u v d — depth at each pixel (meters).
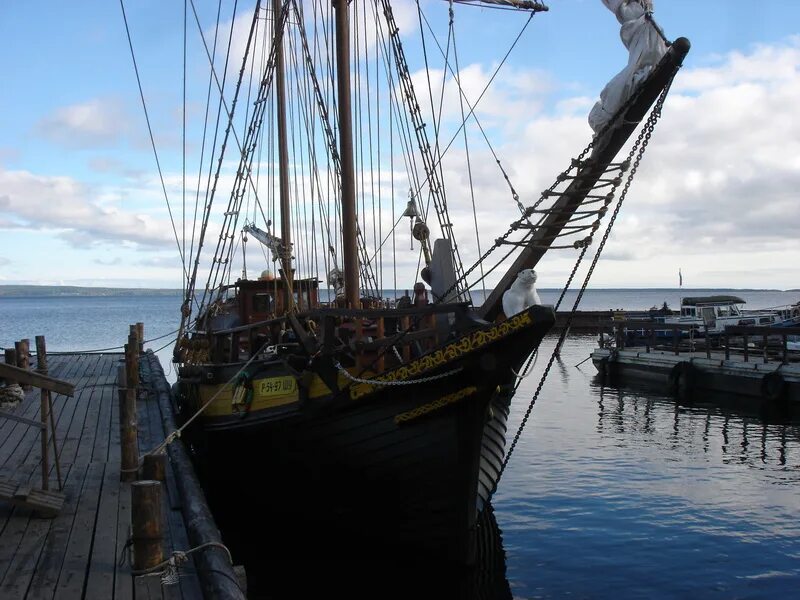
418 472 10.30
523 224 9.88
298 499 11.73
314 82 15.16
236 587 6.14
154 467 9.02
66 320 115.56
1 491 8.01
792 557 11.60
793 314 47.94
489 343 9.16
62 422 13.77
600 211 9.60
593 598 10.05
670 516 13.73
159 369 22.34
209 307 16.66
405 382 9.77
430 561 10.58
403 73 14.44
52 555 7.03
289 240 19.14
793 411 25.92
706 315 39.06
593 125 9.44
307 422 11.10
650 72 8.92
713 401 29.20
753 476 16.84
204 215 16.80
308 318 11.77
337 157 15.25
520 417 25.48
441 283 10.70
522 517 13.66
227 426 12.52
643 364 33.84
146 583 6.44
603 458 18.72
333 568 10.92
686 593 10.23
